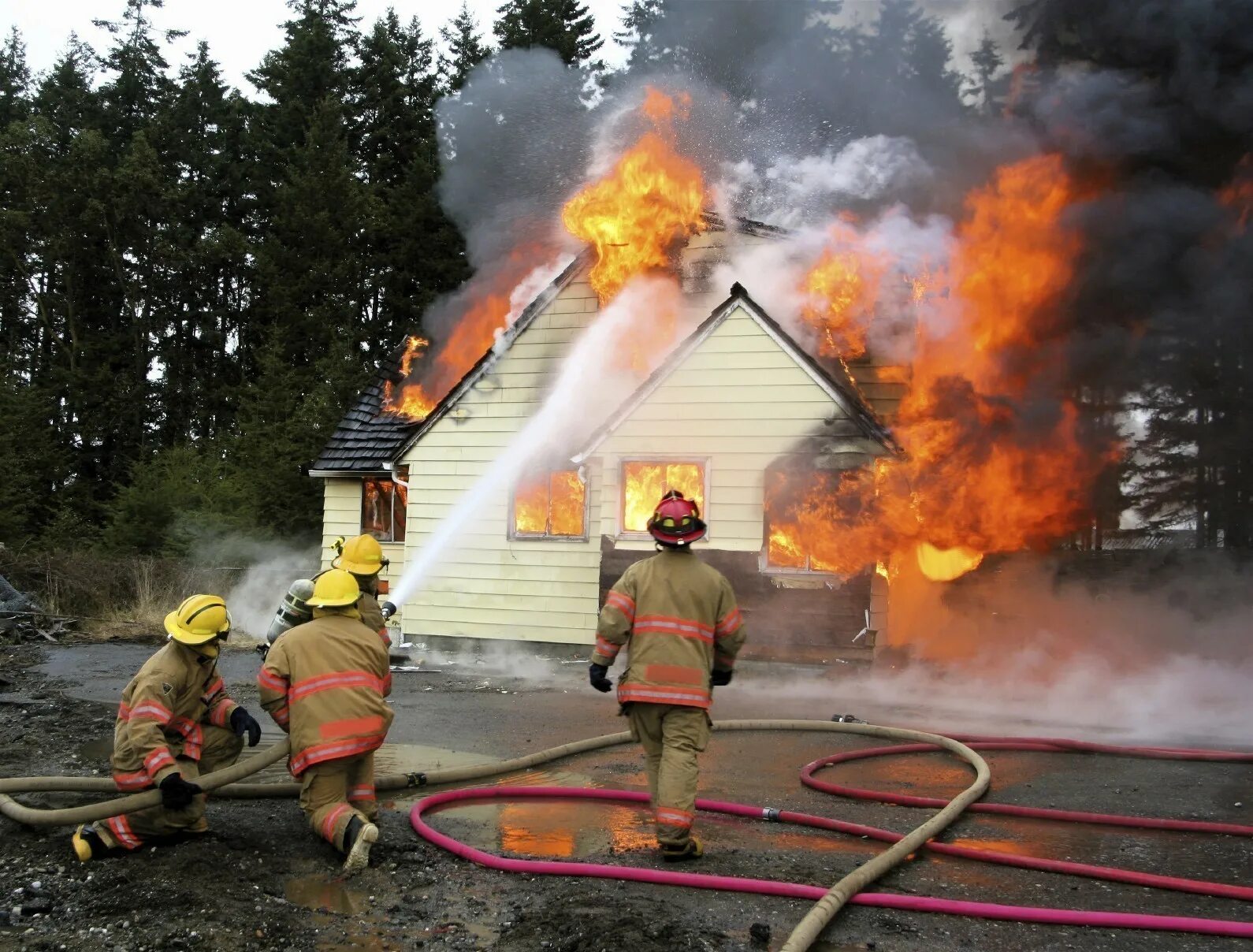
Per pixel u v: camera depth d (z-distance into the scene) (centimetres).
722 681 564
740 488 1290
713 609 543
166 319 4297
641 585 546
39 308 4034
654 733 541
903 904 459
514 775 727
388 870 503
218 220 4434
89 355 4062
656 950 404
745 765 771
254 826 570
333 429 2786
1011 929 441
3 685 1107
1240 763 778
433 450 1611
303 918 439
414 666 1412
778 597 1248
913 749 812
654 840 566
